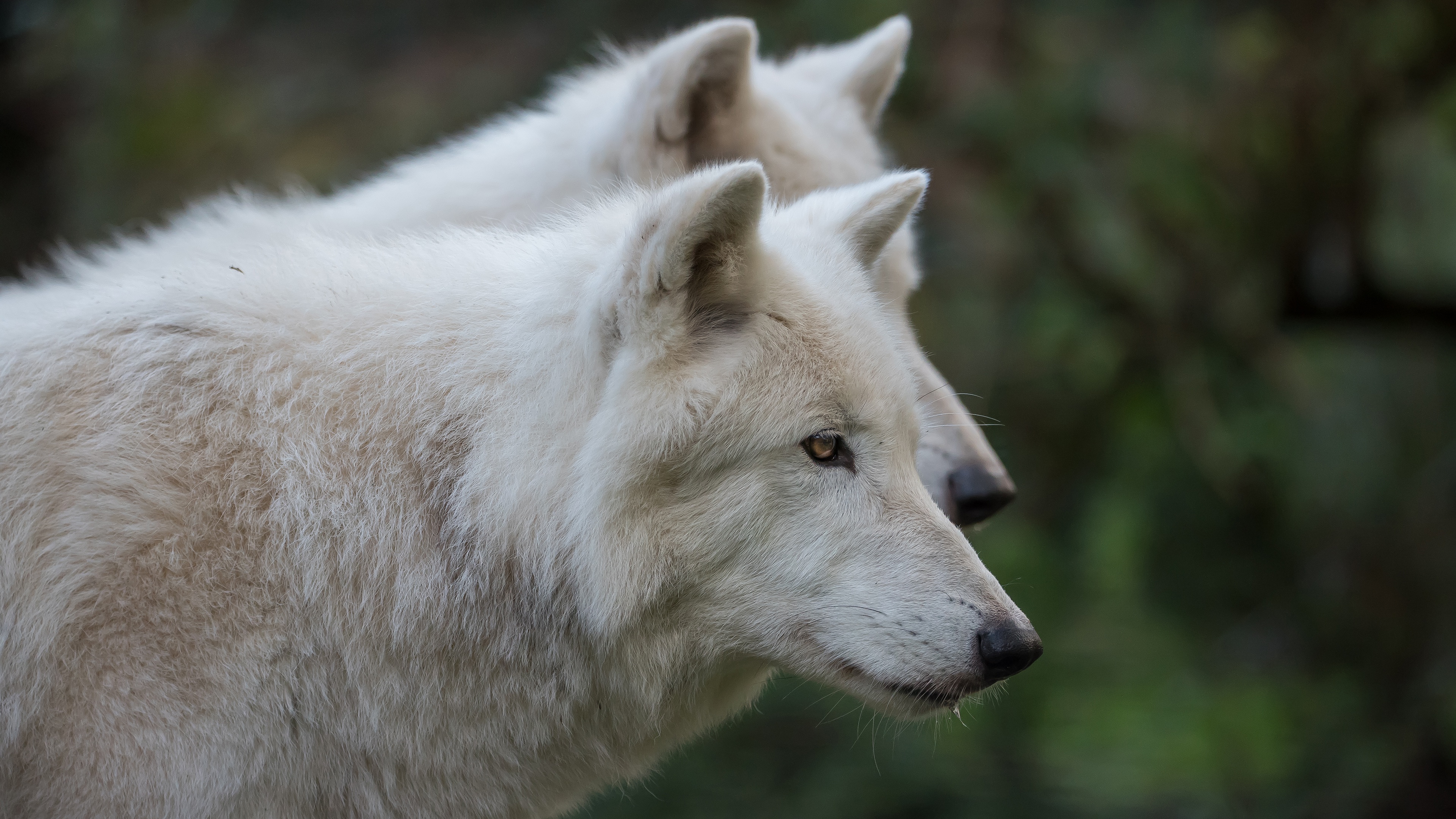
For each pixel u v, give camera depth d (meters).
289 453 5.48
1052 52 16.17
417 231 7.87
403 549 5.55
